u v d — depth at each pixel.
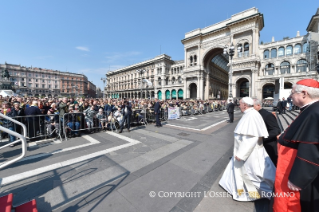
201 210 2.07
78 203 2.21
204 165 3.49
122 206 2.15
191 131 7.17
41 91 73.38
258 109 3.04
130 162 3.65
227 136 6.21
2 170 3.21
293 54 31.31
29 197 2.35
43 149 4.55
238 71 29.45
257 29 27.58
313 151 1.19
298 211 1.41
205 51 35.28
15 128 5.36
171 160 3.78
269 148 2.75
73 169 3.29
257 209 2.08
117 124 7.80
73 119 6.10
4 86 26.11
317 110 1.26
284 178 1.53
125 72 69.81
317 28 24.06
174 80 52.62
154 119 9.59
